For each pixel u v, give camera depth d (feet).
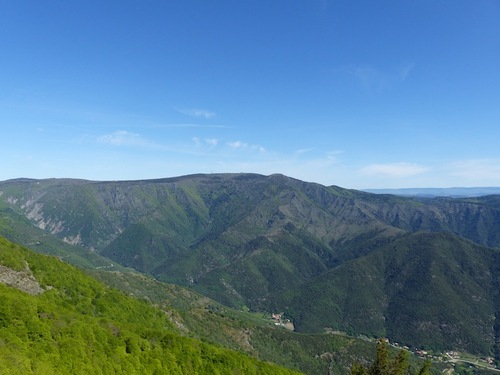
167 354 313.53
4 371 192.65
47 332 243.40
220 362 347.15
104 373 250.37
